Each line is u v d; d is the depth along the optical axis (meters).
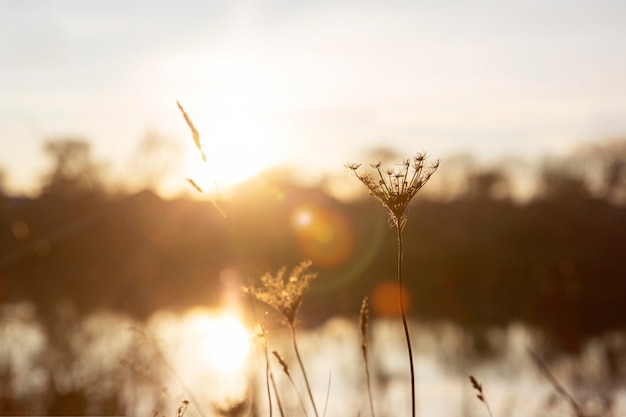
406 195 2.24
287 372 2.74
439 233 36.59
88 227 22.06
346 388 8.93
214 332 9.55
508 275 31.30
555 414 7.09
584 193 37.84
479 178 40.16
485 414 8.25
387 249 34.25
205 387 5.32
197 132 2.96
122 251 22.38
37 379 8.56
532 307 25.64
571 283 28.94
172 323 13.85
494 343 16.41
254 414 3.74
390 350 14.41
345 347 13.13
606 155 35.19
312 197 33.38
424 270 32.75
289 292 2.78
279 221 29.84
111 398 7.18
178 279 20.09
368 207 35.56
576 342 14.57
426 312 24.52
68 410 7.35
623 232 35.28
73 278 22.59
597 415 6.55
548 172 40.00
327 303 26.80
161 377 6.20
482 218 37.88
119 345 10.31
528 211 38.44
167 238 17.77
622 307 25.80
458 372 12.37
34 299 18.95
